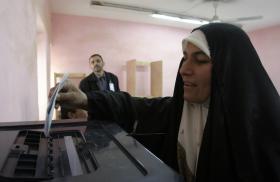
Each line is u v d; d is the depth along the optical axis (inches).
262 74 21.7
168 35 181.2
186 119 24.7
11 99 34.0
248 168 18.6
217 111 20.1
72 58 153.9
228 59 21.0
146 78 175.5
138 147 16.0
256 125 20.0
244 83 20.4
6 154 14.1
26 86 46.7
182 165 24.1
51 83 145.3
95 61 120.0
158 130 27.7
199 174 20.5
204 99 22.7
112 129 21.7
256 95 20.8
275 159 19.5
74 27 153.9
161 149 27.1
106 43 162.7
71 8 141.1
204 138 20.6
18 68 38.9
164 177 11.4
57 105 25.2
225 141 19.5
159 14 148.6
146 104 29.5
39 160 13.9
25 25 45.4
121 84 168.2
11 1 33.9
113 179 11.1
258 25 183.5
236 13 147.4
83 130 21.6
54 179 11.2
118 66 166.9
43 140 18.1
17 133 19.2
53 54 149.8
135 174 11.7
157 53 178.4
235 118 19.6
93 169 12.9
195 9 141.0
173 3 131.7
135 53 171.5
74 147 16.9
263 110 20.7
